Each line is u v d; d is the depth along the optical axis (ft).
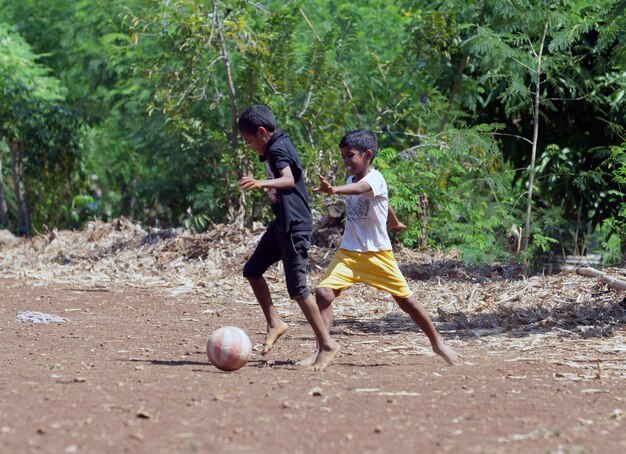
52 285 130.11
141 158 236.84
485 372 65.82
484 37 136.67
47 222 246.06
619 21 110.32
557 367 68.44
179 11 154.10
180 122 161.38
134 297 118.21
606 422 49.93
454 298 106.22
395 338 84.48
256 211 163.12
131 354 74.74
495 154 149.48
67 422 47.26
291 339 84.07
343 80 165.07
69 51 239.09
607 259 127.34
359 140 67.26
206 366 68.03
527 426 48.39
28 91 225.97
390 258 67.72
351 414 50.14
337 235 140.87
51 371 64.75
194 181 198.90
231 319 99.35
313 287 120.78
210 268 135.44
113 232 163.12
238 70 164.45
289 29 160.25
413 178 145.48
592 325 88.33
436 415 50.42
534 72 138.41
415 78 171.12
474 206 145.89
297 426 46.96
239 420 48.08
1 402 52.44
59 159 234.99
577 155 171.12
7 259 153.69
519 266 121.39
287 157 66.18
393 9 192.34
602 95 155.84
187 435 44.75
